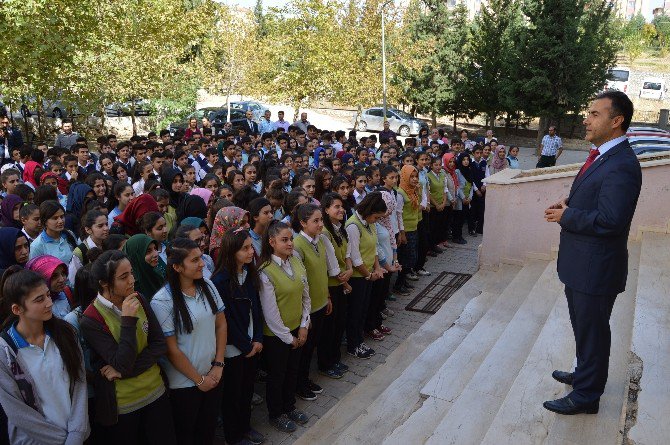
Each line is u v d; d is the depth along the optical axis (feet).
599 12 76.13
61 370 9.83
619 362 12.46
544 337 14.70
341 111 107.76
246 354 13.24
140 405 10.80
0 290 9.93
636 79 127.24
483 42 82.38
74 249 16.25
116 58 51.03
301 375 16.30
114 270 10.32
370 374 17.02
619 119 9.87
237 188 23.35
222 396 13.57
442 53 85.51
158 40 56.65
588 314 10.30
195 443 12.78
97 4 49.24
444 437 11.52
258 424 15.20
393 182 22.13
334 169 29.01
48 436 9.61
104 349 10.32
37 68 39.34
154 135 40.45
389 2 64.13
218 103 101.50
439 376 14.82
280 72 73.05
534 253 23.38
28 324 9.54
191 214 19.25
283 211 20.26
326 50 63.57
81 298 11.19
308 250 15.38
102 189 21.95
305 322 14.76
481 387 13.32
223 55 81.05
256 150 35.99
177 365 11.46
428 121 103.86
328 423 14.47
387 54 65.67
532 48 73.15
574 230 10.08
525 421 11.07
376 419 13.87
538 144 78.28
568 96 73.00
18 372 9.46
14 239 14.24
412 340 18.89
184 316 11.37
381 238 20.36
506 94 77.87
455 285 26.09
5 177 22.16
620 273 10.21
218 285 12.92
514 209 23.44
